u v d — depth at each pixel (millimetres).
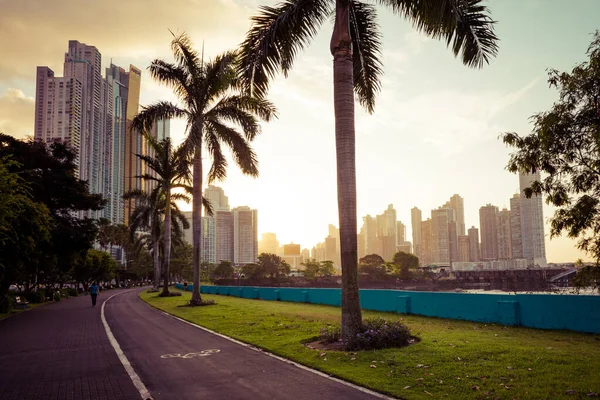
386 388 6668
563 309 11758
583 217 7598
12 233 22500
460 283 157125
